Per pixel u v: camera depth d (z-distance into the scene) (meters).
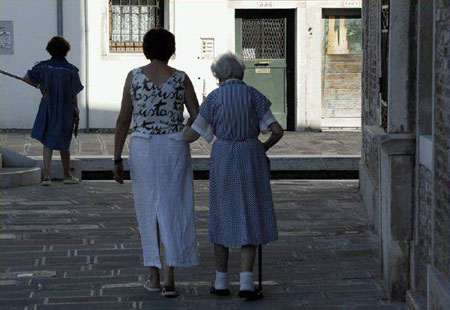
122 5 23.58
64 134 14.98
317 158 18.25
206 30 23.66
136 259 9.84
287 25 23.94
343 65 24.05
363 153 14.17
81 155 18.64
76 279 9.03
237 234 8.21
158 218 8.30
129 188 14.80
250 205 8.23
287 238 10.93
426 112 7.91
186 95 8.34
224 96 8.23
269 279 9.05
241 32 23.91
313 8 23.58
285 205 13.31
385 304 8.20
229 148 8.23
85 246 10.45
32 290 8.64
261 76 24.03
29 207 12.97
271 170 18.27
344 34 23.95
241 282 8.30
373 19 12.82
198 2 23.59
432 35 7.81
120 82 23.58
